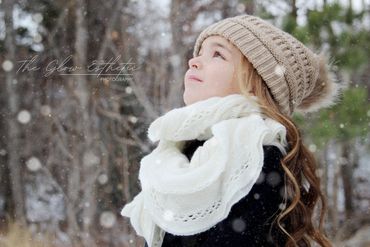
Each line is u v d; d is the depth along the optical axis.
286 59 1.38
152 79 8.58
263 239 1.11
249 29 1.37
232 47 1.37
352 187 9.04
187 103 1.41
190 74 1.40
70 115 9.00
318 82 1.61
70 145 8.91
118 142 8.77
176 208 1.12
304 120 4.80
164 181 1.14
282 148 1.20
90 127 8.52
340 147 7.21
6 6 10.30
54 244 6.54
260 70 1.33
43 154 9.64
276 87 1.35
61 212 8.80
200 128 1.25
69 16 9.76
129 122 8.80
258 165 1.09
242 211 1.10
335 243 6.45
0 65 10.49
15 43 10.29
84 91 8.57
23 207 9.27
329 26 4.70
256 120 1.16
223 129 1.15
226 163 1.11
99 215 8.14
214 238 1.09
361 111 4.62
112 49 8.82
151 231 1.29
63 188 8.88
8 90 10.08
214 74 1.36
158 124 1.33
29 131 9.78
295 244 1.14
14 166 9.73
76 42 8.88
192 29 8.59
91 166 8.17
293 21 4.71
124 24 8.92
